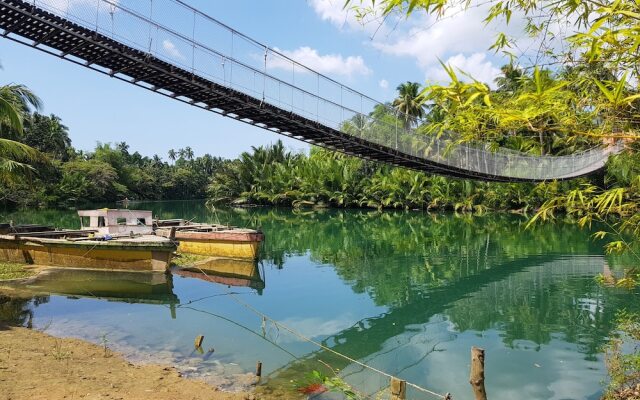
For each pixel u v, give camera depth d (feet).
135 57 37.24
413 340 24.32
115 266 39.11
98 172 173.58
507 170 64.18
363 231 81.82
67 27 33.86
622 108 6.50
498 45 7.29
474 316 28.94
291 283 38.75
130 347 21.34
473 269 44.88
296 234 77.66
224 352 21.17
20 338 21.47
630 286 13.70
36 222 89.92
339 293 35.32
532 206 110.22
